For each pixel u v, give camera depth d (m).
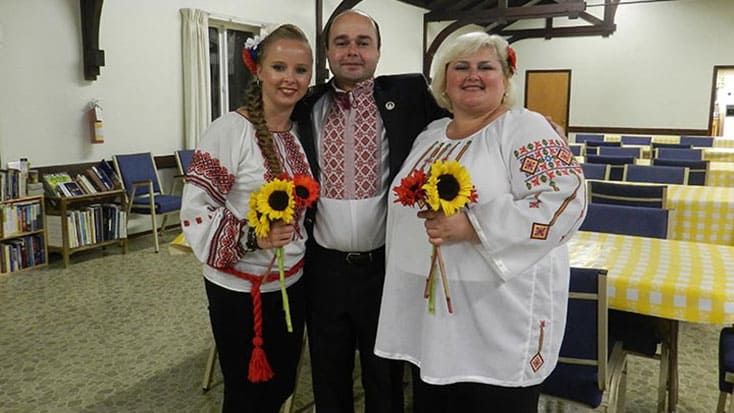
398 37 10.22
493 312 1.38
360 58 1.69
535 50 12.59
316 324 1.84
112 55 5.44
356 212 1.71
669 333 2.21
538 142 1.34
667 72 11.61
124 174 5.33
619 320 2.19
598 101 12.24
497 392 1.40
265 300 1.65
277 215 1.40
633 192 3.31
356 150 1.72
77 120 5.21
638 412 2.34
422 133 1.66
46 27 4.90
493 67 1.42
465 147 1.44
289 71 1.56
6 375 2.71
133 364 2.83
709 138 8.47
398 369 1.90
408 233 1.50
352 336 1.86
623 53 11.88
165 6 5.90
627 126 12.09
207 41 6.27
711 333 3.16
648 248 2.32
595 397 1.68
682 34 11.39
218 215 1.55
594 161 5.18
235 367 1.72
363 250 1.75
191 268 4.55
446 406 1.57
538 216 1.29
